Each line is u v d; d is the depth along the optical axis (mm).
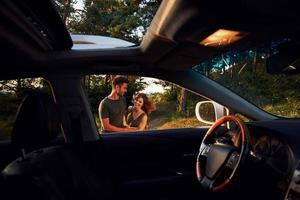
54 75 2818
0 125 2355
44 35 2398
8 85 2572
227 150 2545
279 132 2551
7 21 1973
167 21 2145
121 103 4066
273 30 2221
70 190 1907
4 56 2340
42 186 1551
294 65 2453
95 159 2965
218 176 2572
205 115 3037
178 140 3355
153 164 3225
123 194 2998
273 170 2445
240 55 3391
